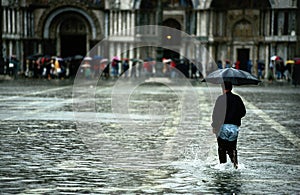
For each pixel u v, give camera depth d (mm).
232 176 26688
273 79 123312
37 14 133875
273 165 29188
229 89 28734
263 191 23953
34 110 53375
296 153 32469
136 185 24844
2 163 28922
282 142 36219
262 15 127688
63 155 31281
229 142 28359
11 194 23078
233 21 130000
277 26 126500
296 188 24500
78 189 24047
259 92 83562
